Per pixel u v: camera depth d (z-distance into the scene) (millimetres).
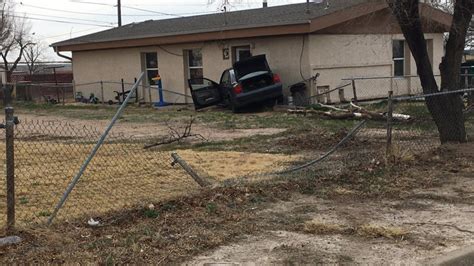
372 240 5414
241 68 19188
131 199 6926
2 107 26391
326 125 14766
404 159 8945
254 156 10570
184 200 6648
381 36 21234
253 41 21297
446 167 8602
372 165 8609
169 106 23562
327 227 5758
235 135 13828
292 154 10711
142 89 25672
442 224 5891
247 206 6586
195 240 5336
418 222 5973
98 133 14938
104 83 27719
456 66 10195
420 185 7594
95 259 4797
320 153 10633
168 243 5254
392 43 22297
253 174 8242
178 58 24078
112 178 8453
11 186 5293
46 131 15734
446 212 6340
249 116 17938
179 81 24188
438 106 10328
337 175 8078
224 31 21562
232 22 22203
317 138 12289
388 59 21969
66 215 6180
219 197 6801
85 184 8008
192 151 11414
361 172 8281
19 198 7262
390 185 7594
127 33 26750
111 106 24781
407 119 13961
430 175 8125
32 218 6117
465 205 6621
